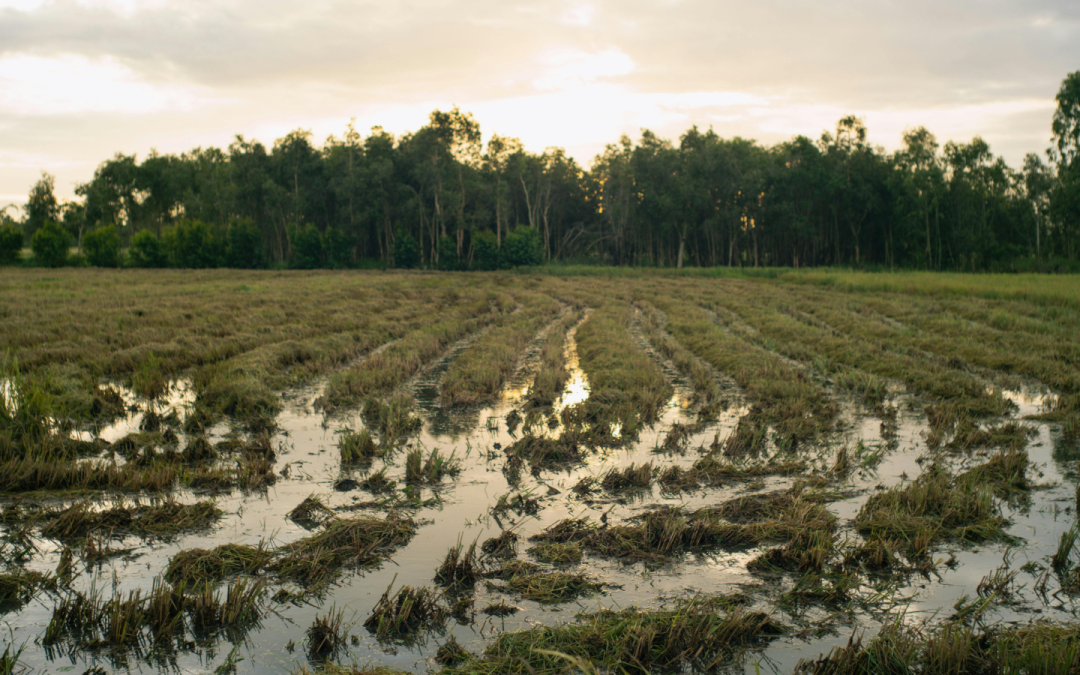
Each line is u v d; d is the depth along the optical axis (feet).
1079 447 29.78
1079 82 181.68
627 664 14.14
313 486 25.22
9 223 250.57
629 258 289.94
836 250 226.17
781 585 17.63
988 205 212.23
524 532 21.07
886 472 26.73
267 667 14.19
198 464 27.22
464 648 14.80
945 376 43.88
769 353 56.75
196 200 279.08
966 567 18.52
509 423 34.45
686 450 29.89
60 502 23.22
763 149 271.49
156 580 17.83
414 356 52.54
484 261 241.14
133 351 51.49
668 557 19.27
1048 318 75.41
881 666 13.83
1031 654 13.70
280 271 207.82
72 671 13.98
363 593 17.31
